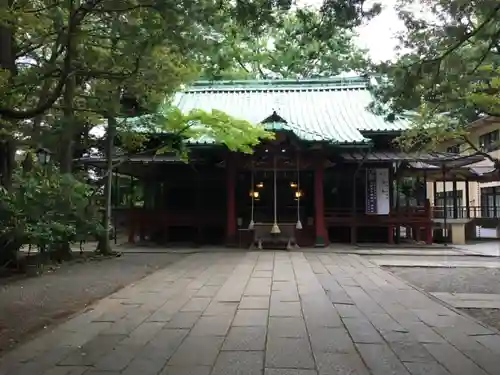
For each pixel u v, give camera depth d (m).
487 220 25.95
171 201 22.56
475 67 8.27
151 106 14.30
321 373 4.72
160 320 7.07
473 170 23.27
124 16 7.84
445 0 6.95
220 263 14.27
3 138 11.59
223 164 20.23
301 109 23.66
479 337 6.07
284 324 6.75
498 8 6.25
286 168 19.36
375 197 20.12
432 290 9.90
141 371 4.80
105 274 12.02
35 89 10.70
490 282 10.93
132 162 19.53
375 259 15.30
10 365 5.03
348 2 6.37
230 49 11.71
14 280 11.04
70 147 15.27
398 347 5.62
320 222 19.44
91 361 5.15
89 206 13.80
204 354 5.36
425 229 21.31
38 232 11.52
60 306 8.22
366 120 21.64
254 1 6.55
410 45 7.64
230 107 23.83
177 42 7.59
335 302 8.34
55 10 8.39
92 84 12.88
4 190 11.55
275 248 18.81
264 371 4.78
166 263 14.37
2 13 7.71
